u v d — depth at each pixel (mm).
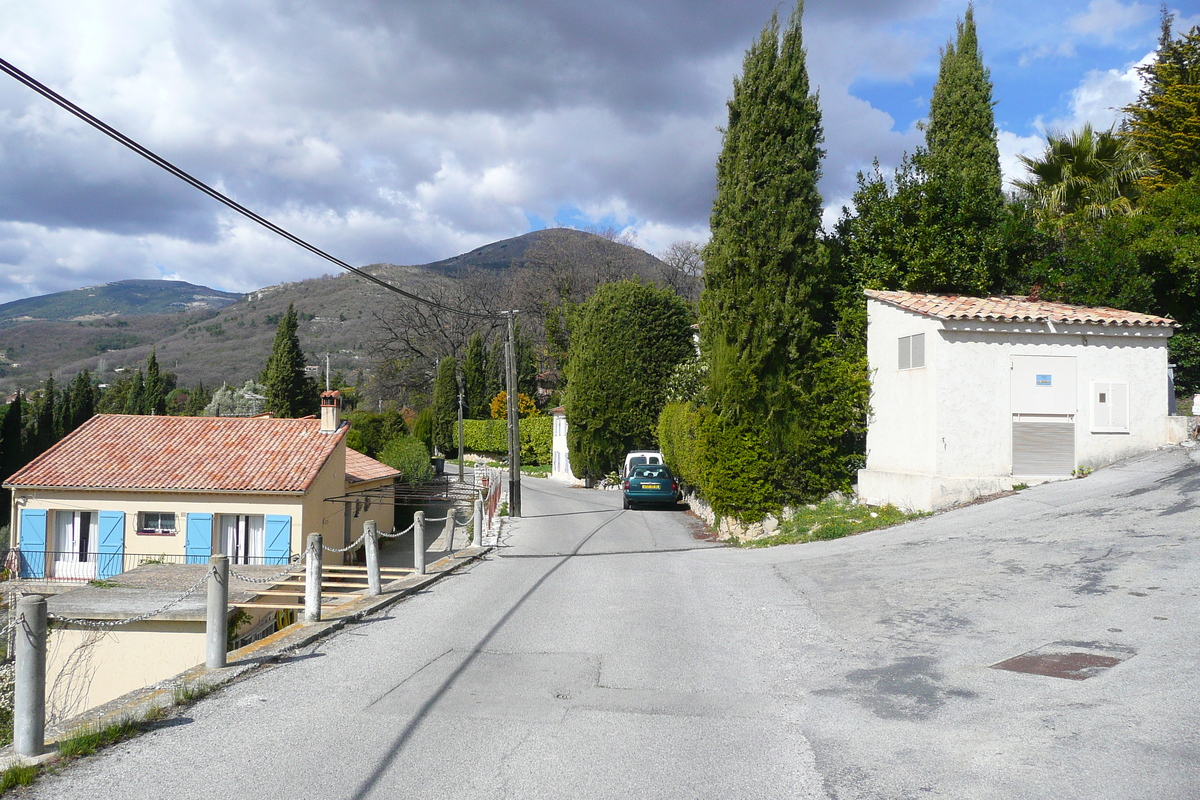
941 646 7539
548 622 9547
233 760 5133
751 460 19203
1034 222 22141
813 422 19297
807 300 19547
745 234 19422
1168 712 5406
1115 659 6629
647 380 40344
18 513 24500
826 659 7418
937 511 16031
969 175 22422
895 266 21422
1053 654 6926
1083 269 20484
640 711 6055
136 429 27672
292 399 63750
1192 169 27766
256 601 14953
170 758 5184
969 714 5668
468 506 34625
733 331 19578
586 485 43562
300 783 4734
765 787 4574
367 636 9086
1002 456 16375
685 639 8438
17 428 44562
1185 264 19609
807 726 5617
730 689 6617
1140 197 24219
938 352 16297
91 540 24703
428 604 11242
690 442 23719
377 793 4578
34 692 5242
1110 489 14484
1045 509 13930
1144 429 16750
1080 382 16625
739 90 19984
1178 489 13352
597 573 13742
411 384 73312
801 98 19609
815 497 19500
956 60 27859
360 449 46312
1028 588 9414
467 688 6766
